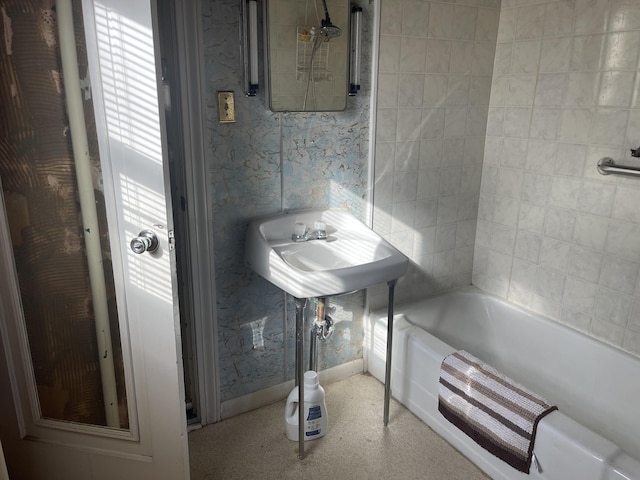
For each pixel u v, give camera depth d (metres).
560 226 2.13
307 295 1.54
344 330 2.25
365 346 2.32
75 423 1.50
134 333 1.39
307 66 1.79
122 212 1.29
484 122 2.35
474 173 2.41
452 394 1.78
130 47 1.16
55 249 1.40
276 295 2.01
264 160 1.83
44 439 1.51
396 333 2.07
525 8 2.11
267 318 2.02
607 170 1.89
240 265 1.89
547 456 1.48
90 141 1.31
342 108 1.90
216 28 1.62
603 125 1.91
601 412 2.00
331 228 2.00
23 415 1.48
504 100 2.27
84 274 1.44
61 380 1.51
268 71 1.73
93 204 1.36
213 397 1.98
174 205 1.81
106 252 1.40
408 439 1.92
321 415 1.89
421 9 2.00
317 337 2.01
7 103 1.29
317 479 1.72
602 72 1.88
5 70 1.27
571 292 2.14
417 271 2.38
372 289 2.24
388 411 1.99
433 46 2.08
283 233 1.90
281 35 1.72
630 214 1.88
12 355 1.41
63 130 1.31
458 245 2.49
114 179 1.27
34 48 1.26
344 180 2.04
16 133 1.31
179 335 1.38
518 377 2.27
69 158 1.34
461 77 2.20
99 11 1.15
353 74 1.89
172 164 1.76
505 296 2.44
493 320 2.44
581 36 1.92
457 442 1.85
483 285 2.54
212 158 1.73
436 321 2.38
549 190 2.15
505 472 1.66
